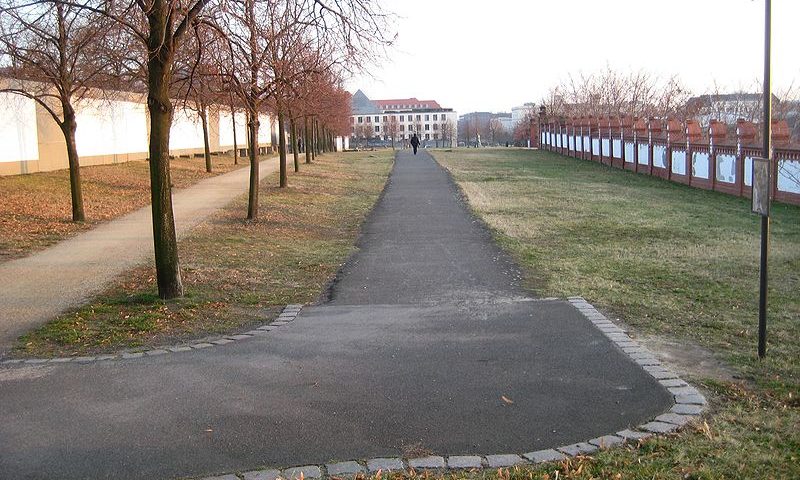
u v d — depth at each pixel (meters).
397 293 10.83
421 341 7.93
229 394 6.27
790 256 13.82
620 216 21.17
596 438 5.18
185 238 16.17
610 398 6.00
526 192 29.53
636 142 42.47
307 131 49.19
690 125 33.56
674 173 35.66
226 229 17.94
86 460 4.97
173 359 7.40
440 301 10.12
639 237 16.83
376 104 177.50
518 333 8.17
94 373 6.96
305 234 18.05
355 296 10.68
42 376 6.89
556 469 4.66
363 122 163.75
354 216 22.31
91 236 16.47
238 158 51.00
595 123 53.47
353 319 9.07
